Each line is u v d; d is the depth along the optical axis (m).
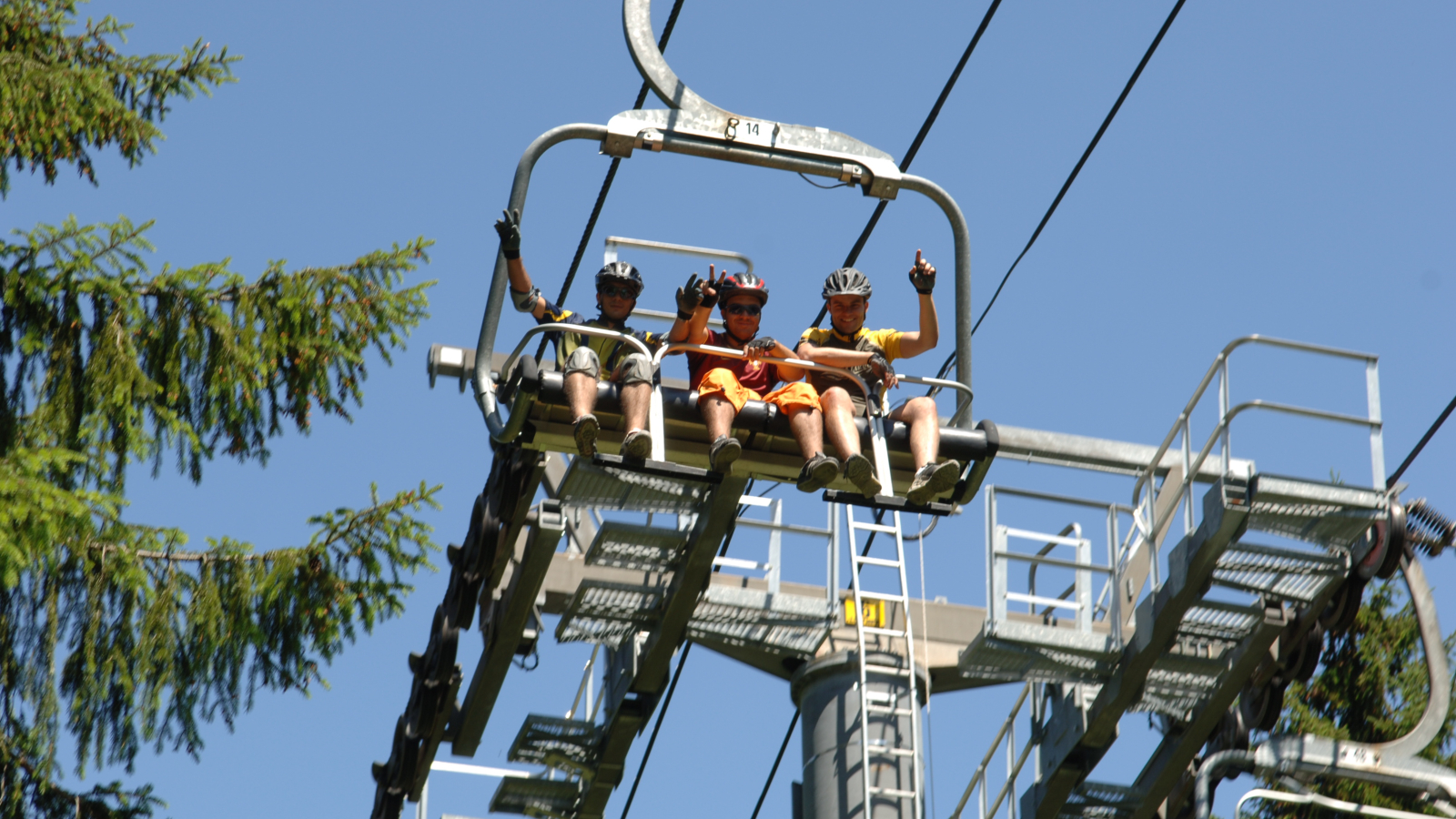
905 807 20.98
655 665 18.97
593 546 18.05
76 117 15.05
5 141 14.88
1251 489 17.47
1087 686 20.17
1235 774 18.80
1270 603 18.52
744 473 14.66
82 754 13.80
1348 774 18.48
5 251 14.39
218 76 16.39
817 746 21.50
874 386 14.62
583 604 18.61
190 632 14.06
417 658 19.98
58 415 14.12
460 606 18.73
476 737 19.83
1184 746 19.55
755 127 14.95
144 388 14.20
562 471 18.58
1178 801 20.38
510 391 14.34
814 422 14.19
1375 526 17.86
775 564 19.05
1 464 12.77
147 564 14.23
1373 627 24.67
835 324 15.02
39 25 15.95
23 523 12.53
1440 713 18.45
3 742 13.41
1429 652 18.39
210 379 14.60
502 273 14.52
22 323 14.30
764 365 14.88
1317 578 18.34
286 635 14.32
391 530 14.47
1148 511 19.34
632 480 17.14
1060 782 20.20
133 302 14.44
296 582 14.34
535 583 17.89
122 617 13.82
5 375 14.30
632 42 14.92
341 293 14.93
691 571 17.91
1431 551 18.19
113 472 14.25
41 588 13.68
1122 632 19.47
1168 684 19.38
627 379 14.05
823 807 21.12
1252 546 17.86
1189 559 18.14
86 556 13.75
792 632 19.41
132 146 15.57
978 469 14.54
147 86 16.25
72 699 13.78
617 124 14.62
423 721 19.61
